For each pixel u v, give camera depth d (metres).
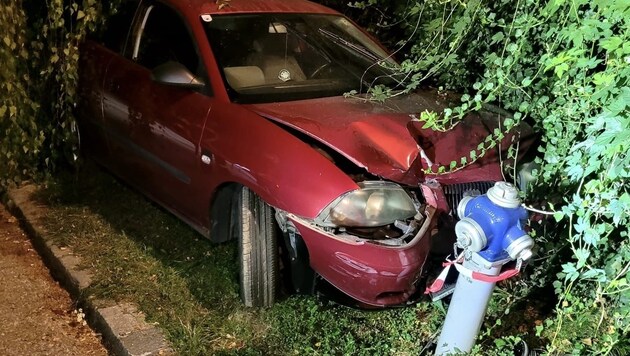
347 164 3.22
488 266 2.77
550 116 3.31
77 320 3.70
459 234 2.76
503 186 2.72
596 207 2.85
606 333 3.17
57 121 5.17
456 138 3.36
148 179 4.36
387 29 5.50
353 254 3.07
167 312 3.59
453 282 3.37
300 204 3.12
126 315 3.55
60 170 5.36
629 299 3.18
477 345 3.05
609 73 2.71
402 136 3.26
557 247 3.55
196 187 3.80
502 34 3.56
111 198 4.96
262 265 3.53
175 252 4.24
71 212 4.71
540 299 3.78
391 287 3.13
